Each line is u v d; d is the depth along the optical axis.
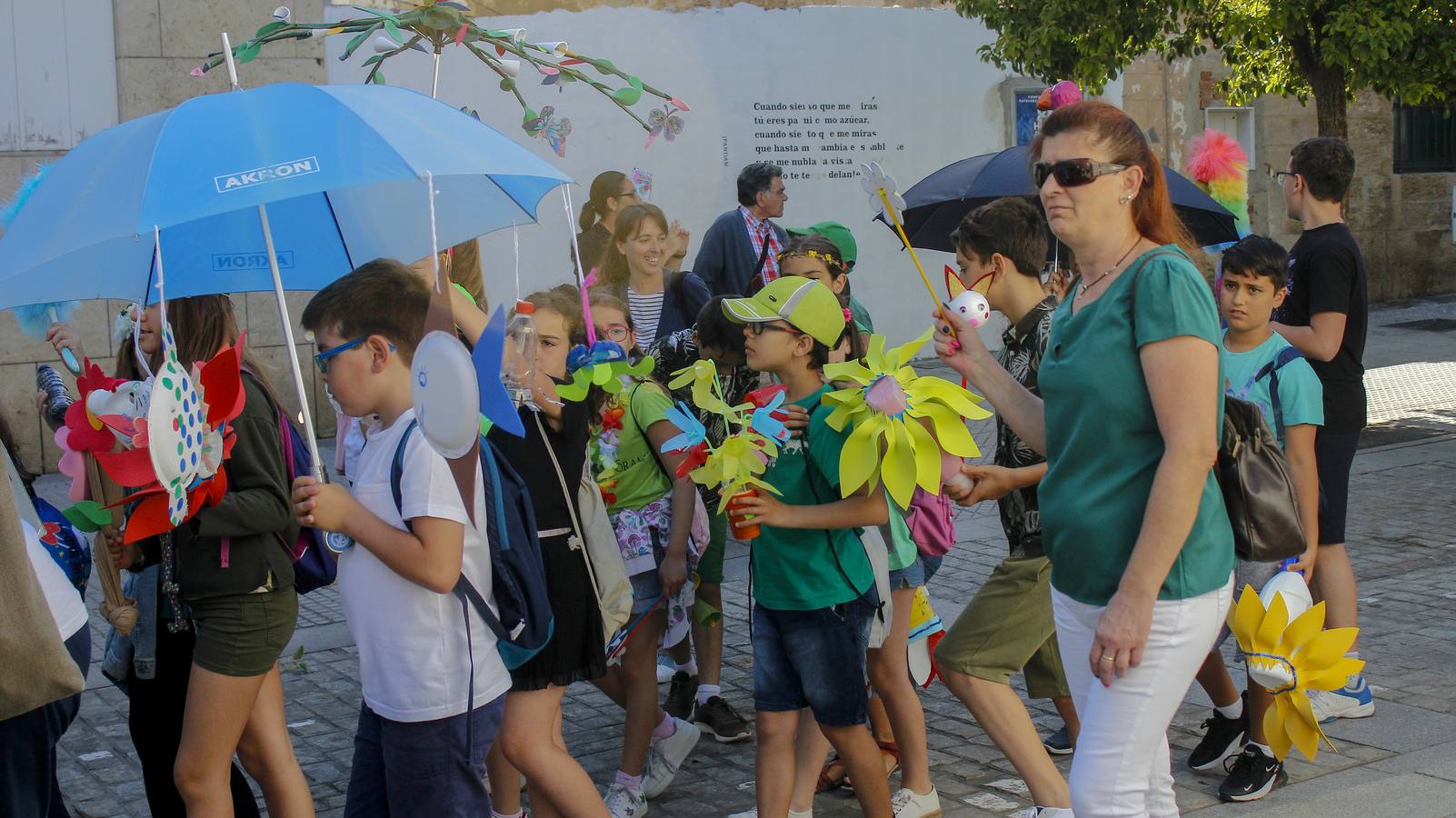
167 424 2.91
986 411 3.47
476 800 3.27
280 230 4.07
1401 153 18.38
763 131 13.03
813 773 4.10
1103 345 2.74
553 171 3.27
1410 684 5.38
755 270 7.70
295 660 3.89
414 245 4.09
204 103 3.06
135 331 3.22
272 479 3.35
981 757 4.85
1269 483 2.88
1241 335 4.70
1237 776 4.38
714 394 3.96
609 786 4.68
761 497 3.62
